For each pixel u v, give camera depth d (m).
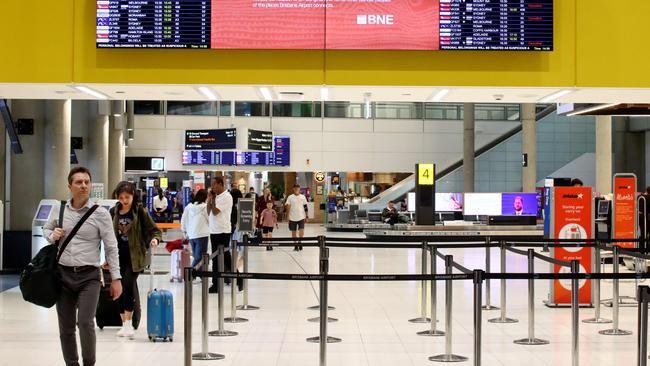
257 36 9.39
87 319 6.07
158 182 36.09
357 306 11.12
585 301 11.14
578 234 11.20
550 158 39.25
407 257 19.92
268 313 10.43
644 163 39.44
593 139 39.38
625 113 14.25
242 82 9.44
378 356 7.77
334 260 18.97
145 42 9.33
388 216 30.58
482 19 9.38
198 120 38.09
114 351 7.88
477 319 6.57
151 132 37.81
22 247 14.95
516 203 24.55
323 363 6.66
